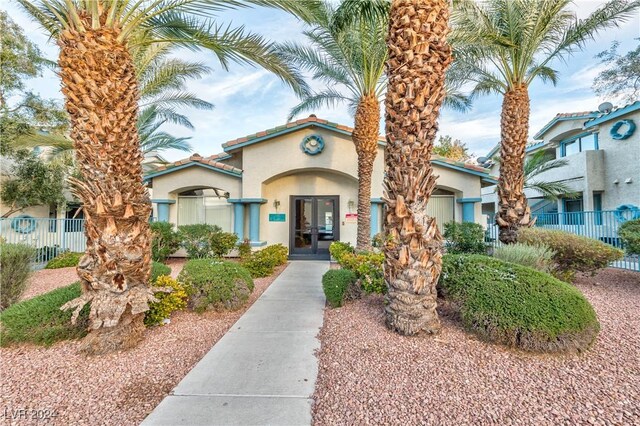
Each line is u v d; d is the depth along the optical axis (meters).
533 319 4.18
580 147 18.42
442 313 5.63
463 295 4.89
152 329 5.51
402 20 4.89
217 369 4.10
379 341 4.68
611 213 13.48
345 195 15.34
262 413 3.16
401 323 4.86
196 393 3.55
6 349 4.61
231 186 14.66
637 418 2.92
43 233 14.20
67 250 13.95
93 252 4.40
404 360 4.09
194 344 4.96
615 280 8.51
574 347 4.09
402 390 3.45
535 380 3.58
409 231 4.83
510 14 9.55
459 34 9.59
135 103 4.67
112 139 4.27
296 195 15.51
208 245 12.79
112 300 4.46
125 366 4.20
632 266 9.74
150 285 5.10
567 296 4.35
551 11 9.15
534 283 4.54
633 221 9.12
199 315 6.32
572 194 15.56
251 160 14.30
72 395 3.54
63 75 4.19
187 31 6.43
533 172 15.71
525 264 7.02
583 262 8.07
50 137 14.97
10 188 14.44
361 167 12.23
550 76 12.08
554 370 3.77
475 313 4.60
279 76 7.29
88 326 4.88
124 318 4.68
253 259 11.00
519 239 9.11
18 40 12.80
